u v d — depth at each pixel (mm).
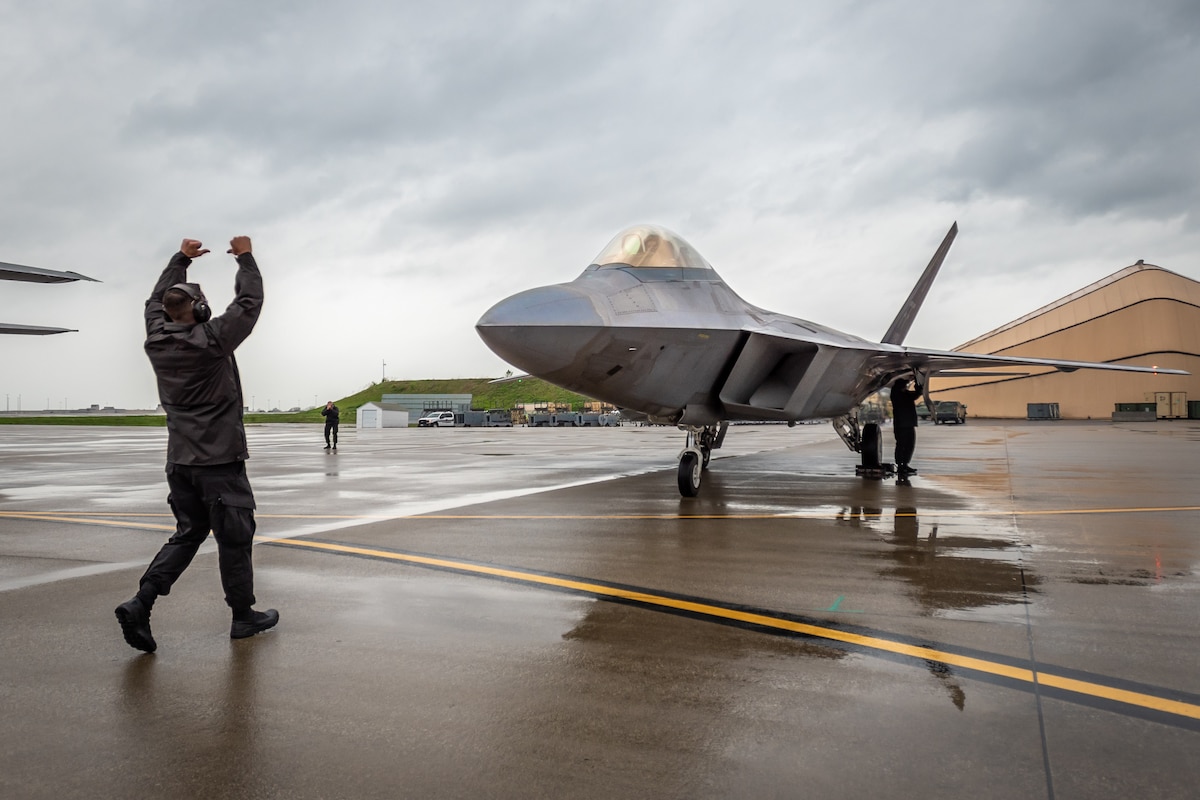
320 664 3670
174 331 3885
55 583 5383
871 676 3471
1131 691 3285
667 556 6309
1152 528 7668
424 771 2598
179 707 3152
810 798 2398
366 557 6285
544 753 2723
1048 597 4895
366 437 38438
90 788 2492
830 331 14125
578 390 9555
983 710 3080
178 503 4023
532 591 5102
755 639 4031
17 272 15945
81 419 103250
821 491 11234
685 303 10031
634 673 3521
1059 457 18344
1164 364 76875
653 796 2418
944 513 8828
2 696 3281
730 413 11102
